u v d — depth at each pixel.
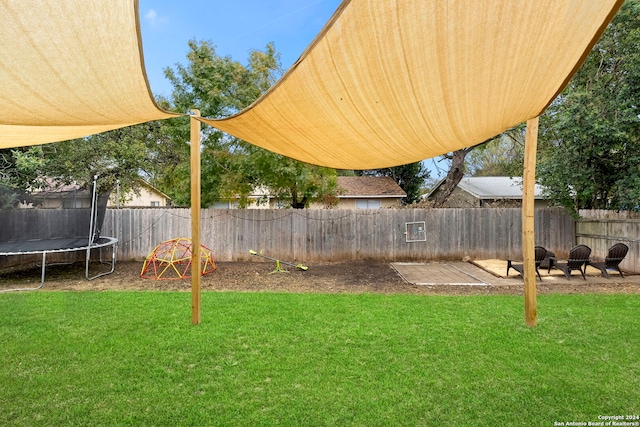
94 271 8.79
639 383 2.97
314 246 10.49
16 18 1.75
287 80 2.77
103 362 3.40
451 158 12.44
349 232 10.52
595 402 2.70
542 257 7.13
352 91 2.96
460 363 3.35
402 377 3.09
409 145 4.43
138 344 3.82
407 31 2.20
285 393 2.85
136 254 10.24
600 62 8.27
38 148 8.88
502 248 10.49
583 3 2.04
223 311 5.05
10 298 5.86
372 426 2.43
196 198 4.48
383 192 18.78
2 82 2.33
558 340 3.88
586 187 8.70
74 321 4.60
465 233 10.52
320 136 4.13
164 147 15.76
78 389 2.92
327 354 3.57
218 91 9.31
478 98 3.13
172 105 9.91
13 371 3.22
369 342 3.86
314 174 10.51
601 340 3.86
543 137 9.87
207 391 2.89
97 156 12.36
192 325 4.44
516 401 2.72
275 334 4.11
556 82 3.00
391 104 3.19
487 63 2.56
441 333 4.11
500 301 5.59
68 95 2.67
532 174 4.28
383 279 7.80
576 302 5.39
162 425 2.45
